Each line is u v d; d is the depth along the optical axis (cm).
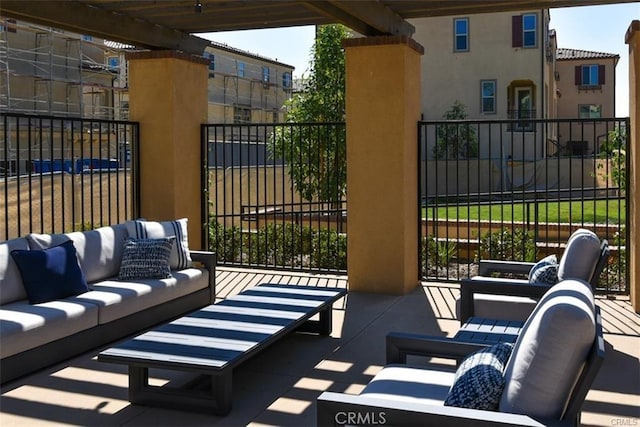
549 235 955
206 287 571
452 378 275
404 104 625
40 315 400
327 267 782
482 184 2008
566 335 199
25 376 386
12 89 1972
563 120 608
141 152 729
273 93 3250
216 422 324
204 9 617
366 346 455
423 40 2195
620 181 693
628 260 601
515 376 210
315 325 484
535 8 589
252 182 1434
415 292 646
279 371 402
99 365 410
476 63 2152
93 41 2358
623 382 375
